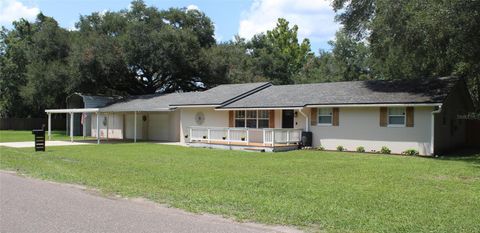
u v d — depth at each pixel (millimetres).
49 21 46312
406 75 30891
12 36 58062
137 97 36531
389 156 19031
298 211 7816
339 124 22203
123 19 41406
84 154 19797
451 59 19859
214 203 8562
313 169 14250
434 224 6969
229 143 23953
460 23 15406
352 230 6602
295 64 71938
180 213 7758
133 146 25062
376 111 21000
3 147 24812
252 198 9078
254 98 26234
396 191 10047
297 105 22469
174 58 39094
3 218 7246
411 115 19938
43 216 7410
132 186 10641
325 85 25859
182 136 29328
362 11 21828
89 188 10445
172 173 13086
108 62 37656
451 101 22047
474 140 24359
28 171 13680
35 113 59656
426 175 12891
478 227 6789
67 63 41281
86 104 36344
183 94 32719
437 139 19797
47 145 26266
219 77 43125
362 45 47375
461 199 9117
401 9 17422
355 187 10586
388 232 6496
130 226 6762
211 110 27656
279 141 22234
